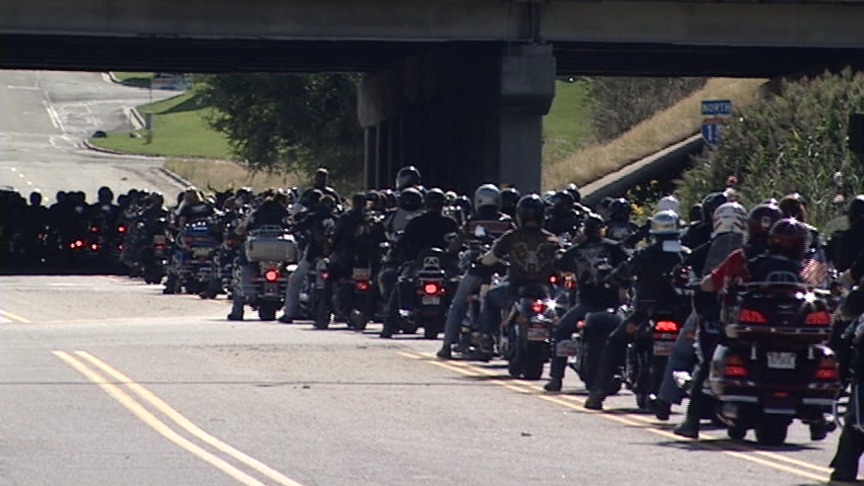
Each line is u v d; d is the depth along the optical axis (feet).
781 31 497.87
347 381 208.54
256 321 324.80
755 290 150.51
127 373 212.64
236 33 473.67
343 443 153.99
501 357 239.50
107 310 352.90
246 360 233.55
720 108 372.17
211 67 647.56
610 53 570.46
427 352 252.21
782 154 408.87
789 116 432.66
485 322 231.09
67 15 462.60
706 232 183.93
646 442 158.61
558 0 490.08
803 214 176.76
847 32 500.33
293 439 156.25
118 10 465.88
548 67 492.54
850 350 156.25
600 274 190.70
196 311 354.54
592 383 192.85
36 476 133.80
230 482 131.23
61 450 148.05
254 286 323.57
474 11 490.08
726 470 140.97
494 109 509.76
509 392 200.54
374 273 297.53
